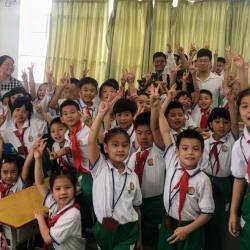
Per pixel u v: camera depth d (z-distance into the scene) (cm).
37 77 571
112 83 303
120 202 177
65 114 236
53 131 253
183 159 176
